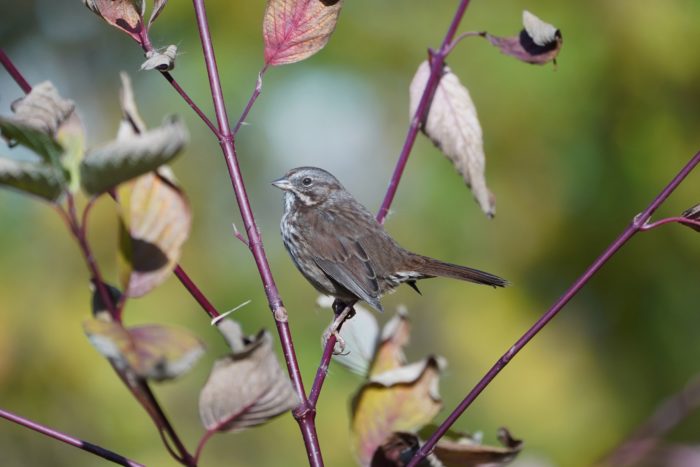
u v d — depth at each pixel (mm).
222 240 12500
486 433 12117
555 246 12195
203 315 11828
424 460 5082
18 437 11930
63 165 3275
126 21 4742
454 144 6117
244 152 12789
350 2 12953
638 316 12195
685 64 12023
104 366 11938
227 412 3754
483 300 12430
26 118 3676
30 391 11883
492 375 4621
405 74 12992
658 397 12055
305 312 12016
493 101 12219
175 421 12055
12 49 14234
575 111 12078
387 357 6008
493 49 12336
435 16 12781
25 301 11711
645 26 12008
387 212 5723
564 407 12086
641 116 12078
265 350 3666
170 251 3990
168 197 4059
